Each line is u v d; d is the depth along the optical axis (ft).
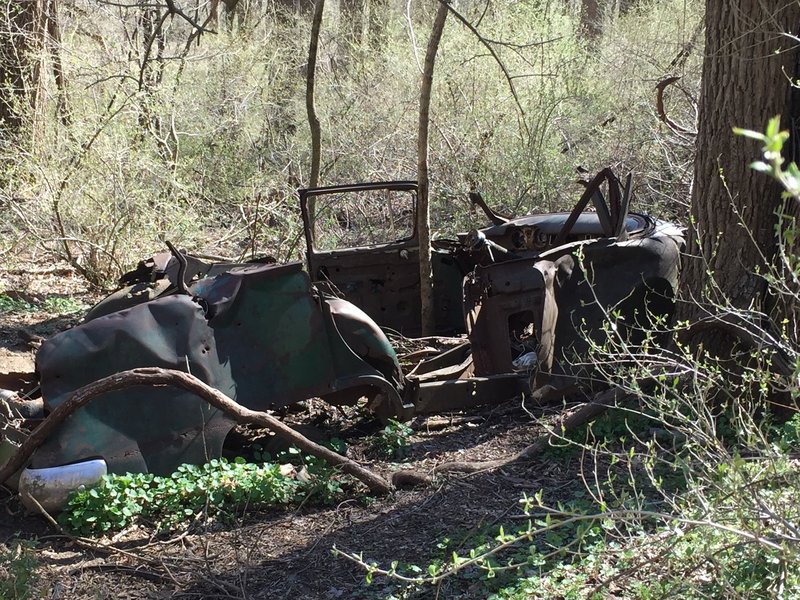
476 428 21.02
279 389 18.88
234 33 51.11
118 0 43.29
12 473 16.37
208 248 38.70
